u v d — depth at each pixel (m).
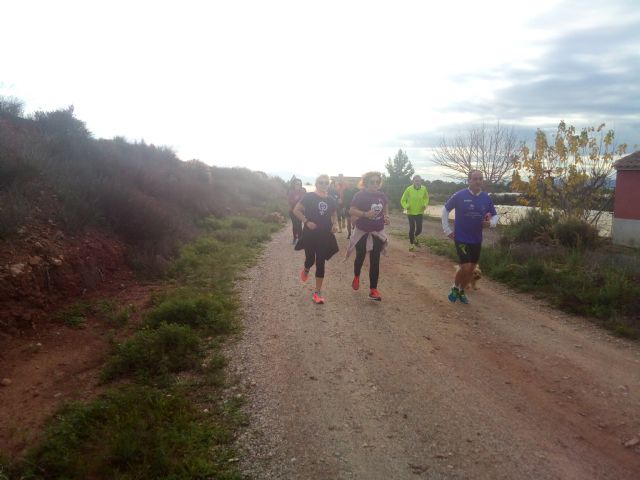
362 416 3.57
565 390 4.02
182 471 2.86
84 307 5.82
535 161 16.88
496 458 3.03
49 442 3.09
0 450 3.12
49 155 8.85
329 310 6.27
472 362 4.60
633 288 6.46
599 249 11.15
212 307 5.91
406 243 13.11
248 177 32.50
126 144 16.16
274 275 8.50
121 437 3.05
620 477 2.86
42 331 5.10
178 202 13.77
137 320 5.72
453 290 6.71
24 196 6.82
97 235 7.67
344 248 11.94
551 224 11.86
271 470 2.93
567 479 2.83
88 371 4.41
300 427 3.43
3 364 4.34
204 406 3.75
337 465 2.98
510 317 6.10
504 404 3.76
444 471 2.90
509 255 9.38
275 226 17.11
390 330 5.49
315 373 4.32
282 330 5.47
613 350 4.98
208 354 4.79
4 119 9.95
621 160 15.99
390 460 3.02
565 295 6.68
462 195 6.45
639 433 3.34
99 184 8.70
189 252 9.41
